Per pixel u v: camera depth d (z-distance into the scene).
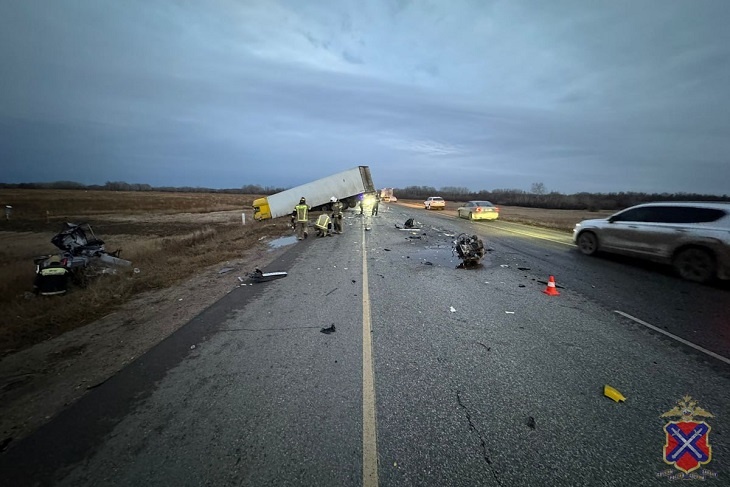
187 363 3.71
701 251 6.96
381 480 2.14
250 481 2.15
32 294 6.92
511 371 3.47
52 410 2.93
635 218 8.70
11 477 2.20
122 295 6.40
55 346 4.25
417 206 44.50
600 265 8.77
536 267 8.56
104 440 2.53
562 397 3.02
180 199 67.62
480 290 6.53
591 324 4.77
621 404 2.92
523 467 2.26
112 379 3.42
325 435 2.54
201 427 2.65
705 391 3.12
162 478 2.18
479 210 23.14
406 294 6.28
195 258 10.05
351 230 17.31
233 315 5.25
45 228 22.80
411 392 3.10
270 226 20.66
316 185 26.73
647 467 2.25
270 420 2.72
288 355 3.85
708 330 4.55
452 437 2.52
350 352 3.91
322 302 5.83
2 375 3.56
